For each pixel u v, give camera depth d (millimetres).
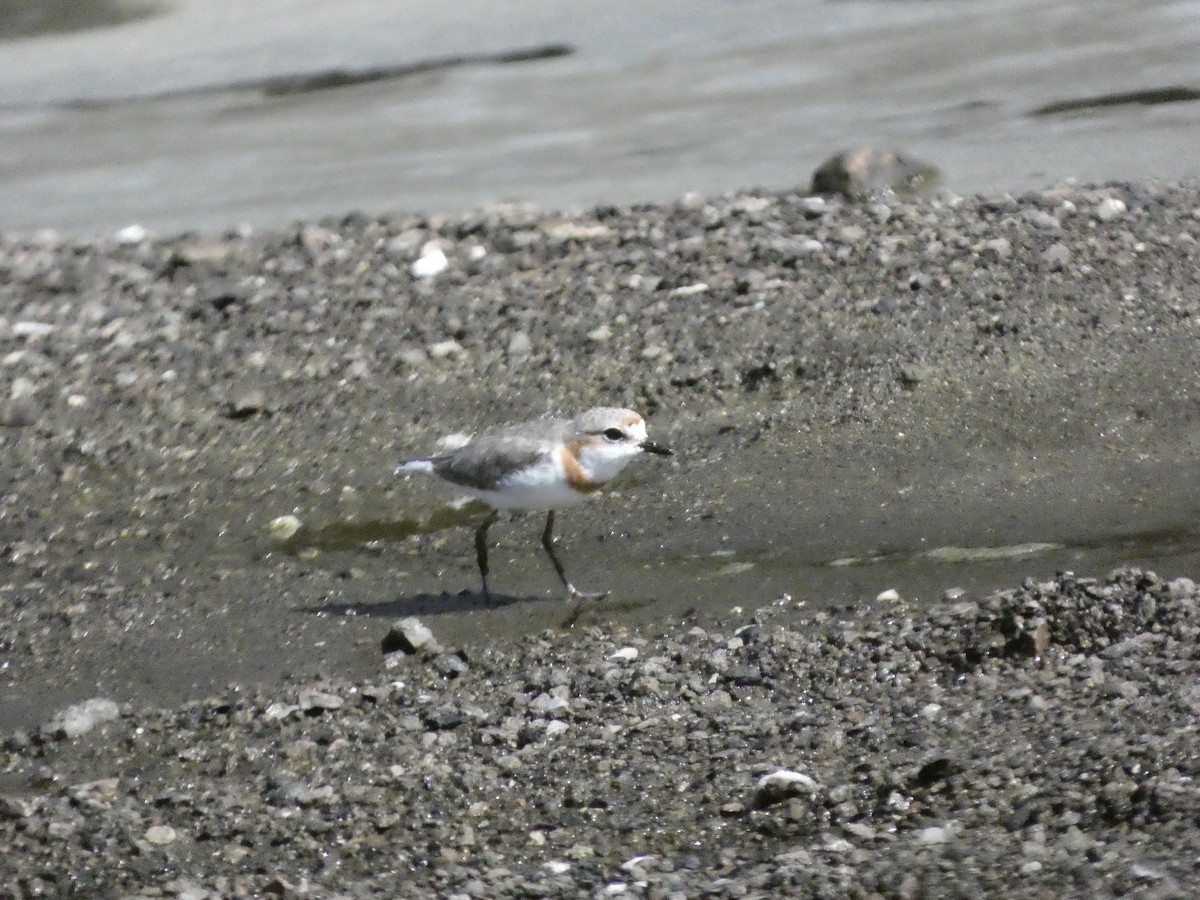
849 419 13242
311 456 13836
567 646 10219
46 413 14945
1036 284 14859
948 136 20641
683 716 9148
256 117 25750
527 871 7781
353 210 19891
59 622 11305
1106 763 7715
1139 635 9062
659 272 16328
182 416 14680
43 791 9008
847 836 7723
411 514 12828
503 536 12328
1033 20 26484
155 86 28078
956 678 9102
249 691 10016
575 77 26016
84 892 7836
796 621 10234
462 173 21234
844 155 18500
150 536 12820
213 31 31234
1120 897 6586
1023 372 13484
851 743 8586
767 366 14039
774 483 12508
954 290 14922
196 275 17812
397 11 31359
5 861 8086
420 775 8727
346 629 10875
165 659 10664
